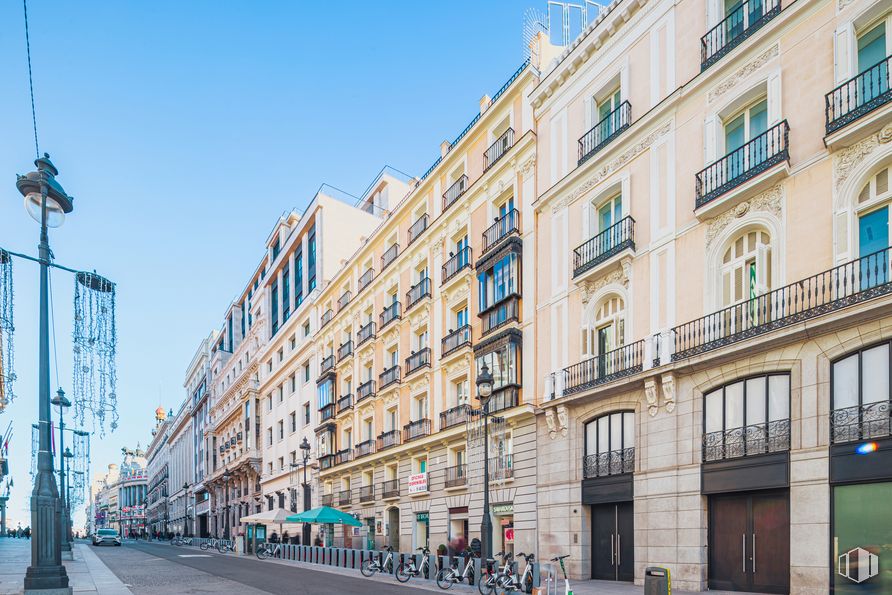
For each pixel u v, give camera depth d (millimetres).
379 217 48156
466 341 24484
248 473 57094
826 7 13180
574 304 19500
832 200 12539
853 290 11641
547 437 19641
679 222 16047
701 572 13906
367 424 34094
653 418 15688
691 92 16078
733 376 13883
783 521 12711
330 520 26047
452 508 24953
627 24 18672
